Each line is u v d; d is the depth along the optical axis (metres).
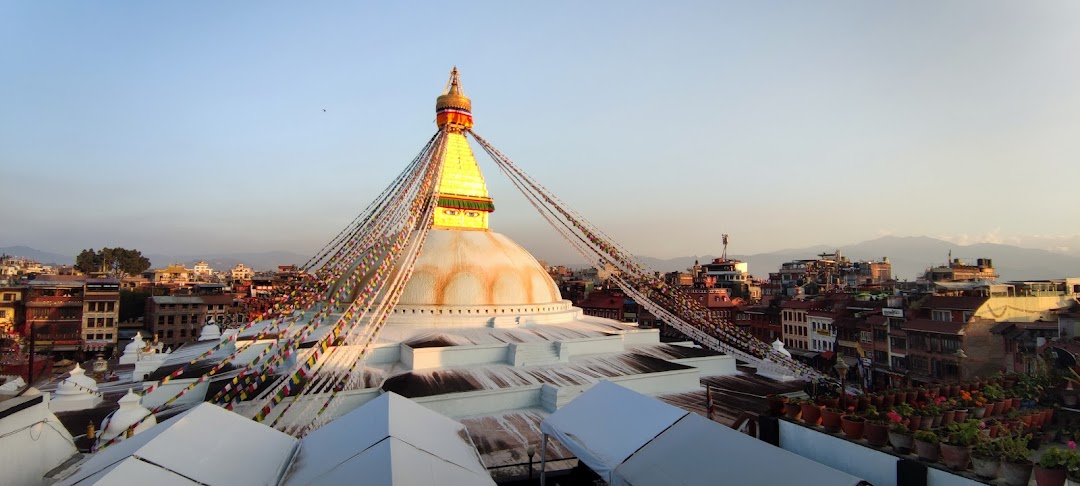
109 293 69.44
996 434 11.29
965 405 12.95
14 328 66.31
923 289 61.25
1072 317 35.22
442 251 31.75
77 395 23.64
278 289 34.78
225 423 12.37
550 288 35.12
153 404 23.69
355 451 11.40
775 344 29.50
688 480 10.55
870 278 105.56
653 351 30.31
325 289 31.20
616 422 13.54
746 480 9.95
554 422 14.63
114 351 68.00
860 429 11.29
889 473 10.30
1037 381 14.68
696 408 23.28
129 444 11.04
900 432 10.63
